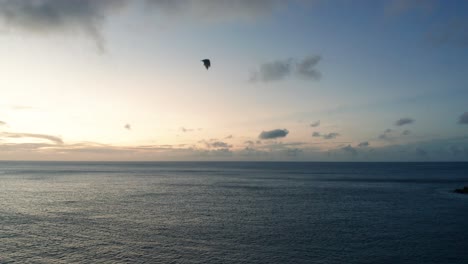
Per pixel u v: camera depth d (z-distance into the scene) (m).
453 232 48.34
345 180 150.38
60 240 43.56
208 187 115.81
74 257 37.22
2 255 37.78
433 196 88.81
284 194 94.44
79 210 65.56
